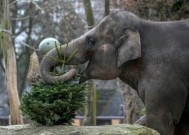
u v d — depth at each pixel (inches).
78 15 861.2
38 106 221.5
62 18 840.9
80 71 259.3
